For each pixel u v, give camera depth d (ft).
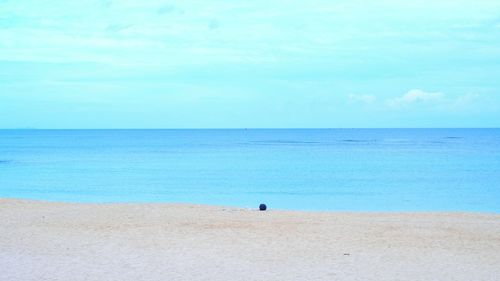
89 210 63.87
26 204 68.64
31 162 198.80
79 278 34.19
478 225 54.54
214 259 39.52
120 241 45.73
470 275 35.27
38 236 47.70
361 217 59.98
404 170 158.51
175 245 44.24
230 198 98.43
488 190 110.22
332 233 49.55
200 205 70.18
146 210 64.39
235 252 41.81
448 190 110.42
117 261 38.83
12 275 34.76
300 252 41.88
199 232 49.73
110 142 435.12
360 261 39.04
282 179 134.72
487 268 37.06
